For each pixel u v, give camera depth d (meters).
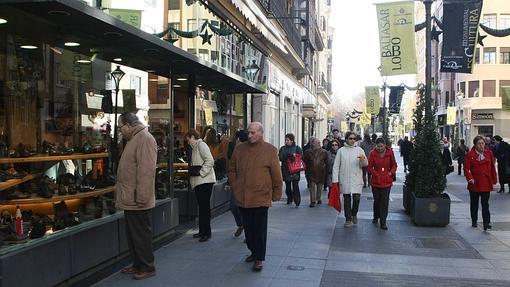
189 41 11.20
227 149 11.74
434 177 9.88
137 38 6.30
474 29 11.79
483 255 7.45
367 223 10.07
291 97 26.86
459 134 54.25
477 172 9.45
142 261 6.04
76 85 7.08
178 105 9.86
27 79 6.31
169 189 8.65
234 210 8.30
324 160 12.49
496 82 51.00
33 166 6.16
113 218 6.66
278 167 6.53
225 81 10.98
